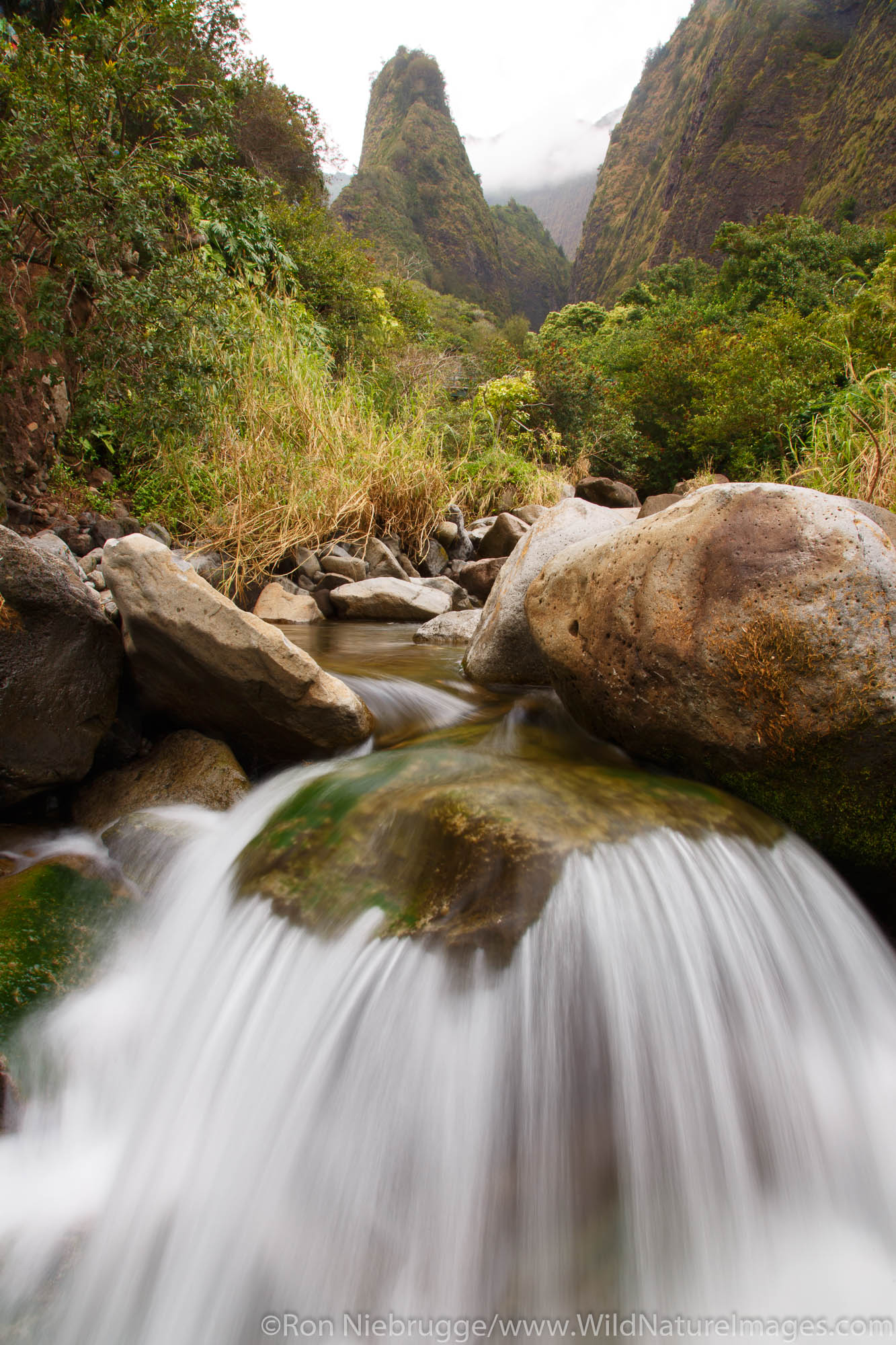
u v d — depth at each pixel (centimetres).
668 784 244
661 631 244
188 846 260
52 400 642
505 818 204
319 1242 168
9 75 527
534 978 182
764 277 3197
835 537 220
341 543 789
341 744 311
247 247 991
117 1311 159
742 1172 180
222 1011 204
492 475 1060
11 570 268
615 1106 177
